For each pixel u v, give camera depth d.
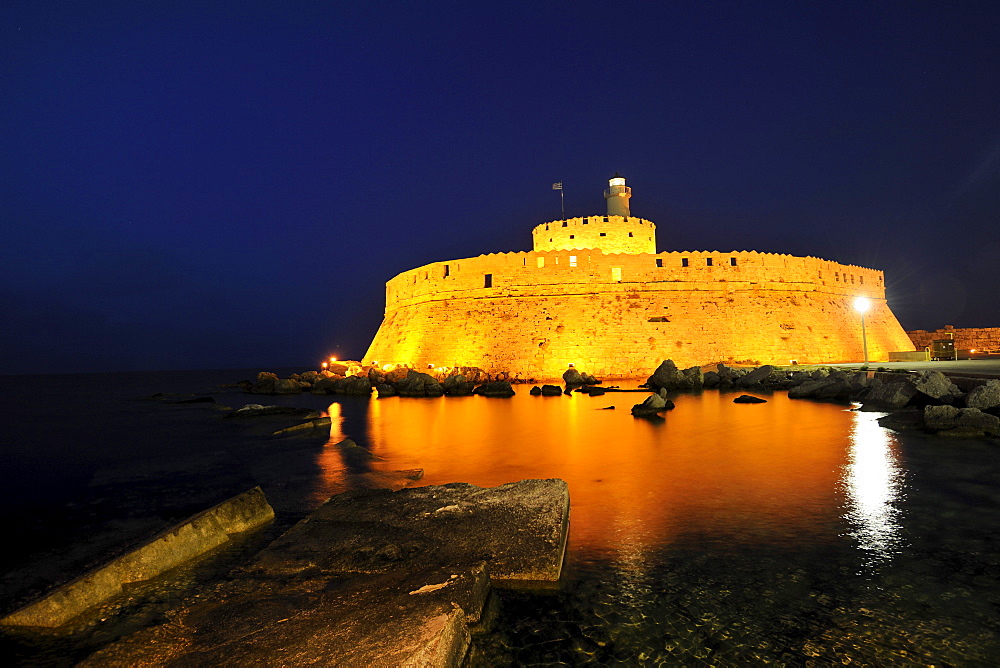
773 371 29.67
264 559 5.83
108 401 37.00
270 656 3.75
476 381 36.94
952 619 4.45
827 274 42.03
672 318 38.53
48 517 8.51
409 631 3.89
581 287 39.69
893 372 22.92
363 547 5.95
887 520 6.85
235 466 11.95
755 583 5.20
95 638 4.64
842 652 4.07
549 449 12.65
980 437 12.34
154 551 5.93
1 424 22.02
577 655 4.17
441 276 43.41
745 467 10.11
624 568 5.64
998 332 47.38
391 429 17.00
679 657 4.10
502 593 5.20
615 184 51.34
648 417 17.97
